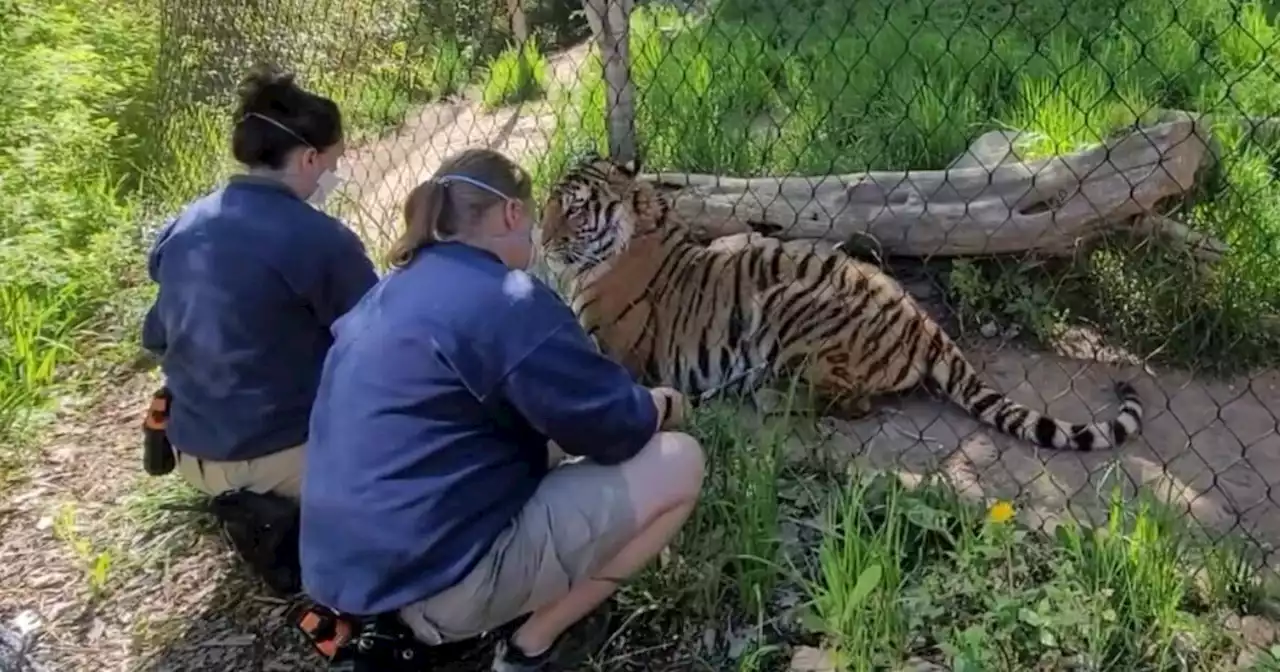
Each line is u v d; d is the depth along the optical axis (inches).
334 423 107.3
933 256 187.8
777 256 169.8
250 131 129.3
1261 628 118.1
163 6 282.8
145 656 135.6
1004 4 307.6
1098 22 276.7
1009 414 154.7
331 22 296.8
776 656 121.0
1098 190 174.7
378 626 110.7
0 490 168.6
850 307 162.7
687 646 124.6
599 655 124.6
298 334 130.6
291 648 133.6
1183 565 124.7
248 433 130.4
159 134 274.8
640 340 171.6
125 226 239.6
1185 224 179.5
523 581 109.2
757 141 224.5
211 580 146.3
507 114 290.7
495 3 352.5
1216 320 168.1
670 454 112.8
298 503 134.8
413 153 265.7
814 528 136.8
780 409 159.0
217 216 130.0
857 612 117.6
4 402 183.0
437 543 104.8
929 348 163.6
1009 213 164.2
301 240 128.6
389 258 111.7
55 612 143.9
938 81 245.1
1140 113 194.7
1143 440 152.5
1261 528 134.0
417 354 104.3
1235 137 201.9
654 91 238.4
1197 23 259.6
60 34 313.7
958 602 123.5
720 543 130.3
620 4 187.3
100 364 200.1
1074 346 175.2
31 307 205.6
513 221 109.7
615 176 169.5
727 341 170.1
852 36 288.0
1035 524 135.9
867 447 155.3
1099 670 113.6
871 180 184.7
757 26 291.1
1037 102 217.9
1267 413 156.9
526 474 110.6
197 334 129.4
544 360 103.6
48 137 261.6
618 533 111.5
